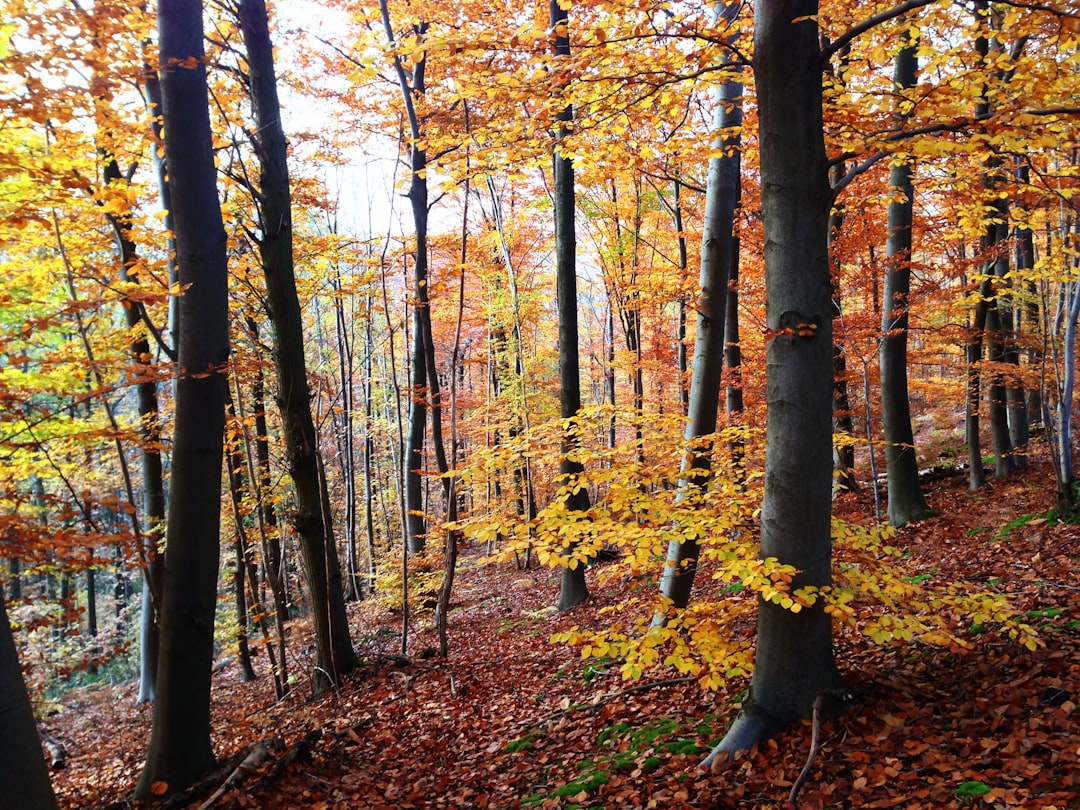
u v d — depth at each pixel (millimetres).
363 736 6441
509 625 10648
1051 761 3082
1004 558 6707
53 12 4594
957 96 4270
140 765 6992
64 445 7492
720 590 8266
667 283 13117
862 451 14859
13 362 5012
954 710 3799
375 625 12492
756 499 4766
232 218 7801
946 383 15516
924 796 3088
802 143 3736
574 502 10430
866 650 5074
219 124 7480
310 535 8266
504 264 17031
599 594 10586
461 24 8727
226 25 7969
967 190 5852
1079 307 7141
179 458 4914
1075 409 11867
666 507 4824
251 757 5012
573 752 5109
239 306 8922
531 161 5840
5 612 3045
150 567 6332
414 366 12062
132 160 7723
